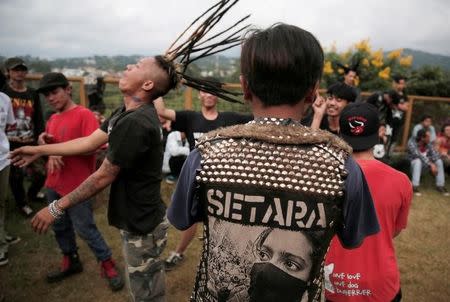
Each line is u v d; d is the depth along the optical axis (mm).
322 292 1013
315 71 906
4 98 3129
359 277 1505
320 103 2646
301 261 897
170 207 1058
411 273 3303
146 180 1927
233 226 897
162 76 1870
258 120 941
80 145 2131
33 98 4031
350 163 929
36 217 1787
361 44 8852
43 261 3291
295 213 866
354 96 2969
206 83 1957
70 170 2678
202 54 1814
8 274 3074
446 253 3693
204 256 989
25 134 3973
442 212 4832
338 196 881
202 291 1017
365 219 1024
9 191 4742
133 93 1893
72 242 2992
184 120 3133
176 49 1862
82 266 3172
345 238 1005
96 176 1776
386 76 8555
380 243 1497
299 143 887
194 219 1015
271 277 903
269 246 889
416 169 5578
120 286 2891
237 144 903
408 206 1563
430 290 3053
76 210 2682
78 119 2713
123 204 1937
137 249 1979
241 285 928
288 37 891
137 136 1751
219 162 898
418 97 7410
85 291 2887
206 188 912
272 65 872
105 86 5457
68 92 2773
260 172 871
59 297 2811
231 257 918
